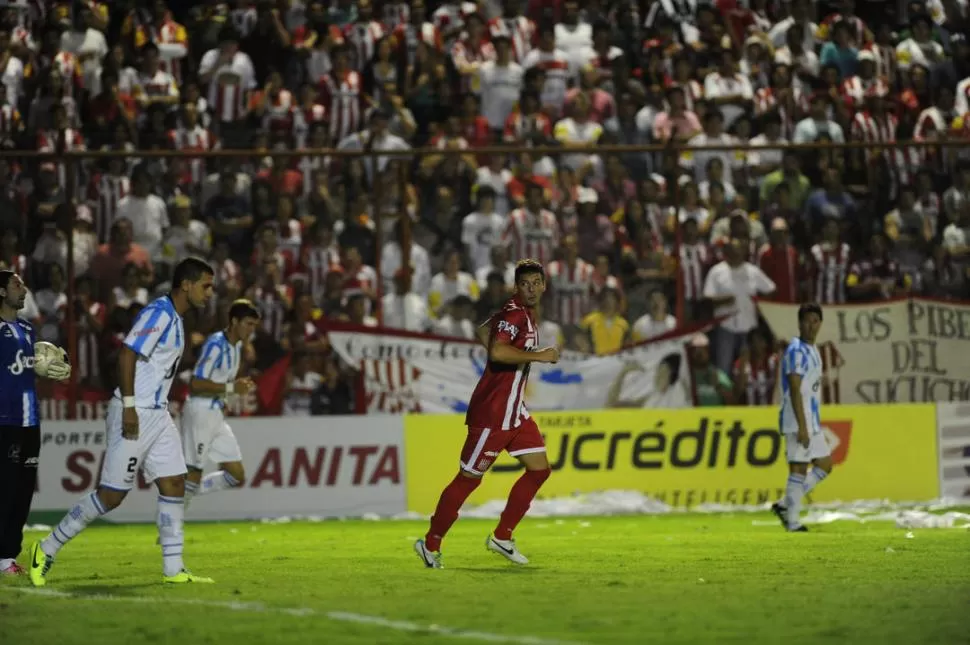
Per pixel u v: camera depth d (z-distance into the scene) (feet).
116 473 82.79
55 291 165.99
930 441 174.70
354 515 169.27
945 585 80.94
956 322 175.52
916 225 176.24
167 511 84.69
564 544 118.83
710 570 92.07
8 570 93.15
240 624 64.03
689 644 57.06
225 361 124.47
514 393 92.99
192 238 169.78
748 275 174.19
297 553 112.37
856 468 173.06
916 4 237.25
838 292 175.83
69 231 164.14
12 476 93.56
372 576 88.69
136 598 76.18
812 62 225.76
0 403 92.73
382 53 213.46
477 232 172.14
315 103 206.49
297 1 223.92
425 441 170.30
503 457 169.99
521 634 59.93
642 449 171.53
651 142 204.44
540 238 172.14
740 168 178.19
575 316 171.94
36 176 165.48
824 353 174.19
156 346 82.84
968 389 176.24
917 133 214.90
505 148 166.30
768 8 238.68
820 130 207.21
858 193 177.06
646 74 218.59
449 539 127.44
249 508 168.25
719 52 221.66
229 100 208.13
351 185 171.83
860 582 83.05
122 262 168.14
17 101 207.00
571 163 179.63
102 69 207.31
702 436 172.35
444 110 211.61
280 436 169.07
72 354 165.37
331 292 171.01
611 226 172.86
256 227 170.71
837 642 57.36
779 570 91.56
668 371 172.65
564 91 213.46
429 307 171.63
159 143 197.88
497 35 215.31
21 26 219.41
